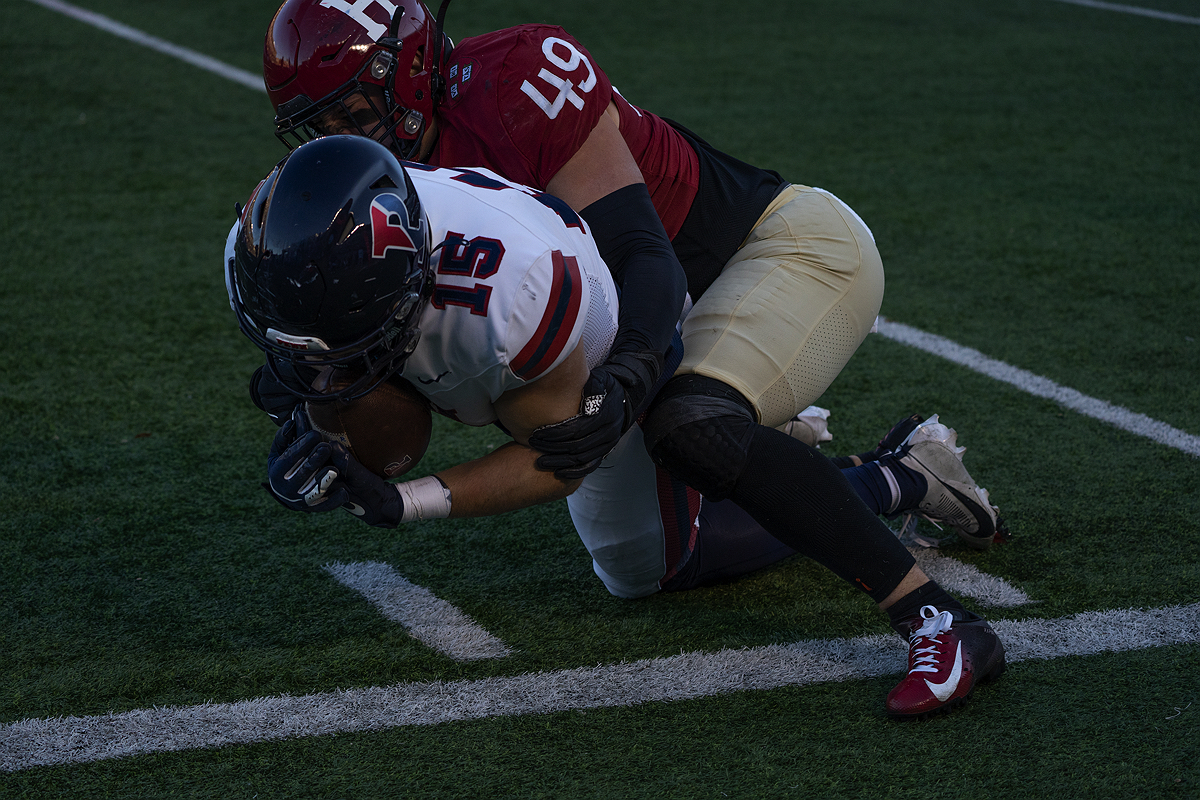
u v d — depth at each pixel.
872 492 8.56
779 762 6.64
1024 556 9.00
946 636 6.99
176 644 8.06
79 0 33.72
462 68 7.05
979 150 20.98
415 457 6.34
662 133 7.65
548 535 9.59
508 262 5.70
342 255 5.38
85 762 6.83
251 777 6.66
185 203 18.38
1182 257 15.88
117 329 13.88
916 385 12.26
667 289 6.59
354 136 5.76
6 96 24.14
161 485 10.41
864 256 7.81
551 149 6.83
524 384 5.86
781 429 9.59
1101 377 12.30
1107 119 22.97
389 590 8.75
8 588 8.79
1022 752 6.62
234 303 5.96
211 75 26.16
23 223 17.39
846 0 34.97
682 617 8.30
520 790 6.46
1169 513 9.53
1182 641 7.75
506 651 7.92
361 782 6.59
